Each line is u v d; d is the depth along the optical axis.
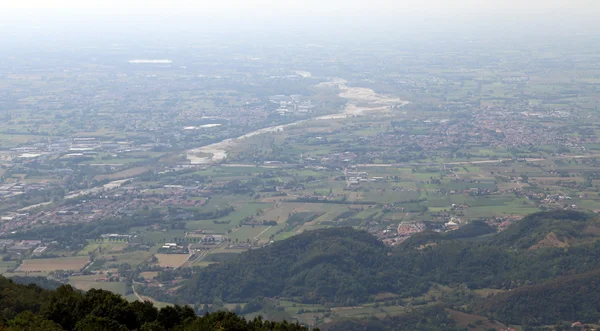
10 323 197.00
